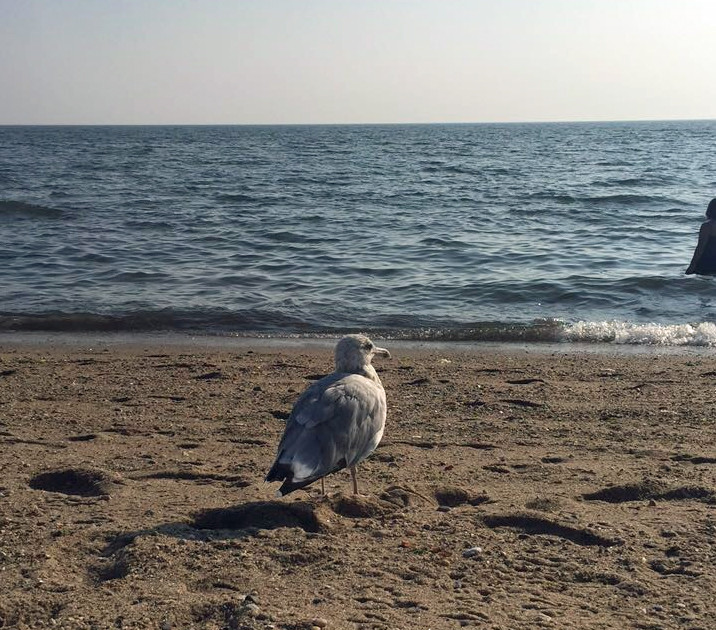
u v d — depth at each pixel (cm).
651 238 2558
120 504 644
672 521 612
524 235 2622
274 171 5816
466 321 1546
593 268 2041
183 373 1128
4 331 1477
